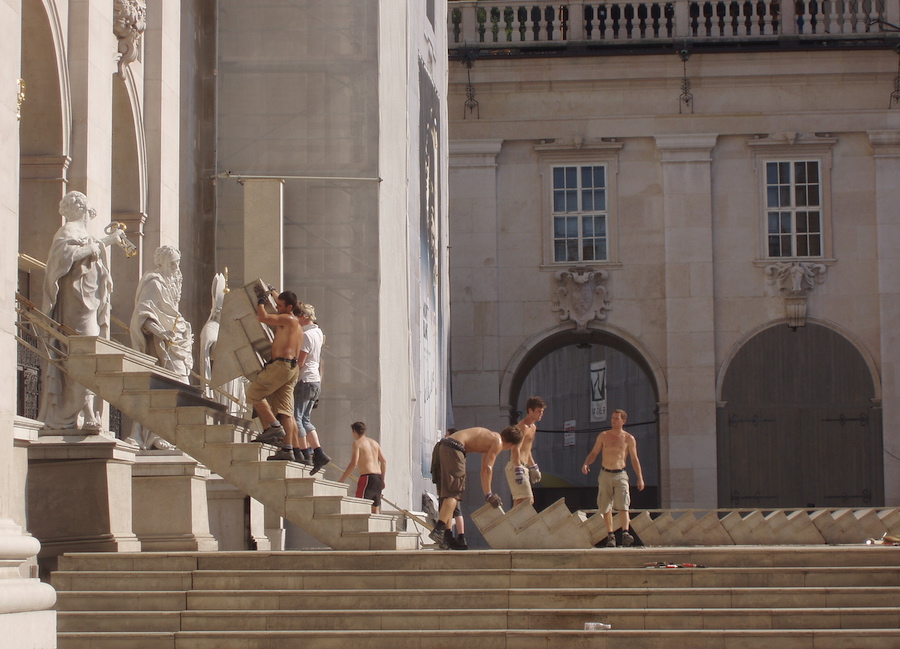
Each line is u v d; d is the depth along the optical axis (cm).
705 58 3388
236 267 2227
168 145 1908
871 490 3278
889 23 3312
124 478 1448
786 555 1270
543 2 3456
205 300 2223
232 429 1391
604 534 2058
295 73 2269
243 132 2259
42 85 1495
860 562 1262
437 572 1234
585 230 3400
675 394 3303
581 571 1230
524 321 3375
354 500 1466
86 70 1543
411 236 2511
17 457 1240
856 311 3322
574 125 3409
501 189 3422
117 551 1386
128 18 1759
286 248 2239
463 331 3381
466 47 3422
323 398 2205
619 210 3381
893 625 1156
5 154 1023
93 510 1393
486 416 3350
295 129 2261
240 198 2239
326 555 1264
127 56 1770
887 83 3366
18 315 1423
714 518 2289
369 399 2203
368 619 1171
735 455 3309
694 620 1162
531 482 1773
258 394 1426
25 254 1439
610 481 1911
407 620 1170
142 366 1432
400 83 2420
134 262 1825
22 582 983
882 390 3272
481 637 1144
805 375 3322
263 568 1260
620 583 1227
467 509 3291
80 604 1208
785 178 3378
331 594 1201
